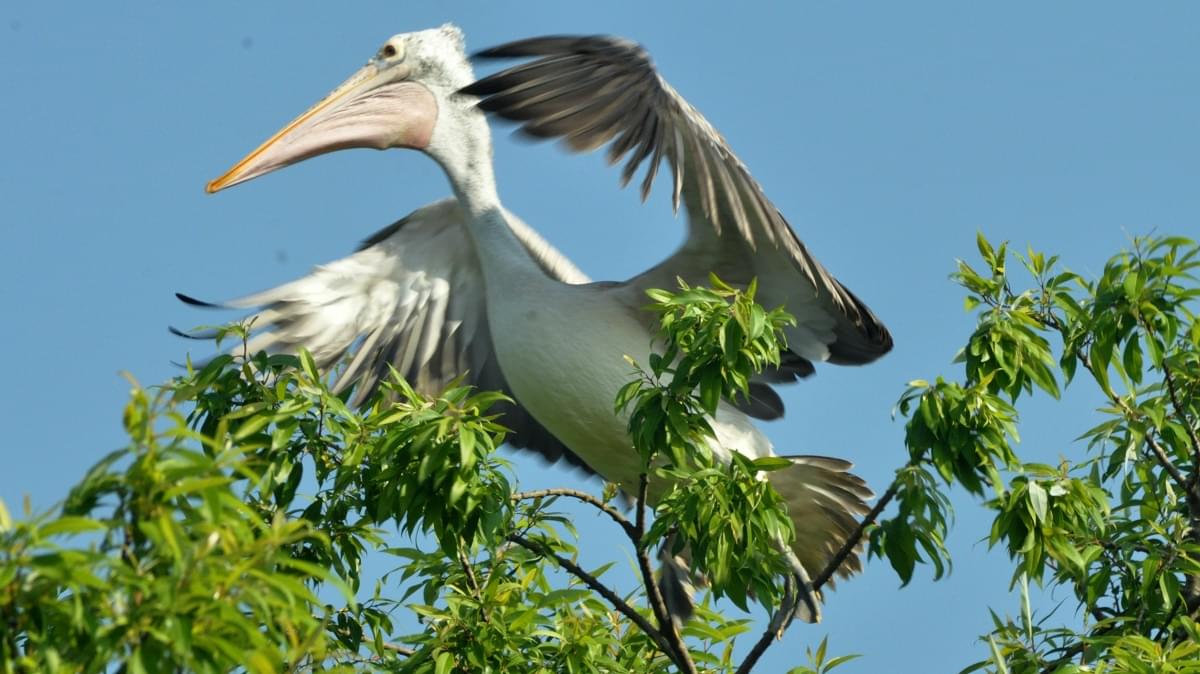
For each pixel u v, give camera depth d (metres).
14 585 6.58
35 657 6.72
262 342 13.69
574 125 11.02
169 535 6.43
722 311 10.09
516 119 10.89
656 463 12.87
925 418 10.18
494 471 10.26
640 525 10.58
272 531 6.95
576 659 10.62
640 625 10.79
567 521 11.23
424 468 9.91
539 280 13.08
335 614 10.67
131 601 6.62
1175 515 11.04
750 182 11.51
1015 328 10.75
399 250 14.22
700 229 12.35
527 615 10.48
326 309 13.99
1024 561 10.40
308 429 10.54
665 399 10.19
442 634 10.42
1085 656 10.29
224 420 7.21
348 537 10.54
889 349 13.45
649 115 11.20
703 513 10.16
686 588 12.66
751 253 12.59
